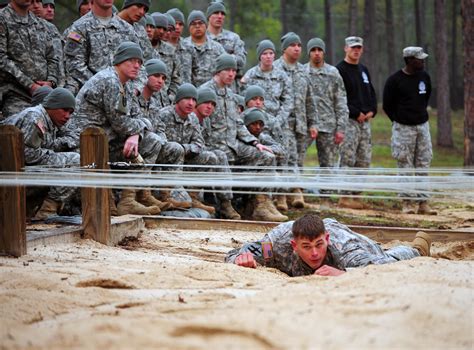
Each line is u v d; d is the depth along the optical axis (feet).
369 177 55.16
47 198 50.83
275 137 74.13
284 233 38.24
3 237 38.73
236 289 30.83
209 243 51.13
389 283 27.91
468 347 20.68
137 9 62.39
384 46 314.96
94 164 45.27
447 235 53.42
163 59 69.26
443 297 24.84
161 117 61.87
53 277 32.73
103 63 58.49
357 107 81.66
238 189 66.54
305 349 19.84
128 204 56.90
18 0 56.85
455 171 57.62
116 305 27.55
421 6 300.20
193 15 73.00
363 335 21.02
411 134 80.74
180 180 52.21
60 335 21.75
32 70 57.52
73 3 144.36
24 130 47.21
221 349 20.07
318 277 32.35
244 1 238.07
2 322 24.86
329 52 240.94
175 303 27.27
